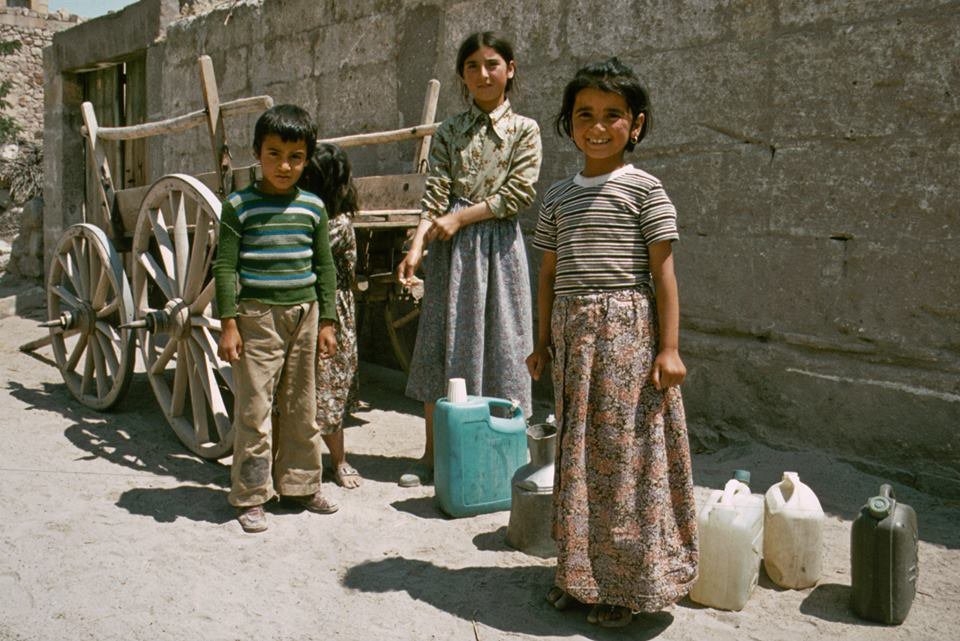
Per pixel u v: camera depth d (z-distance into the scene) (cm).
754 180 433
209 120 450
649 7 471
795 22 413
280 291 353
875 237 394
